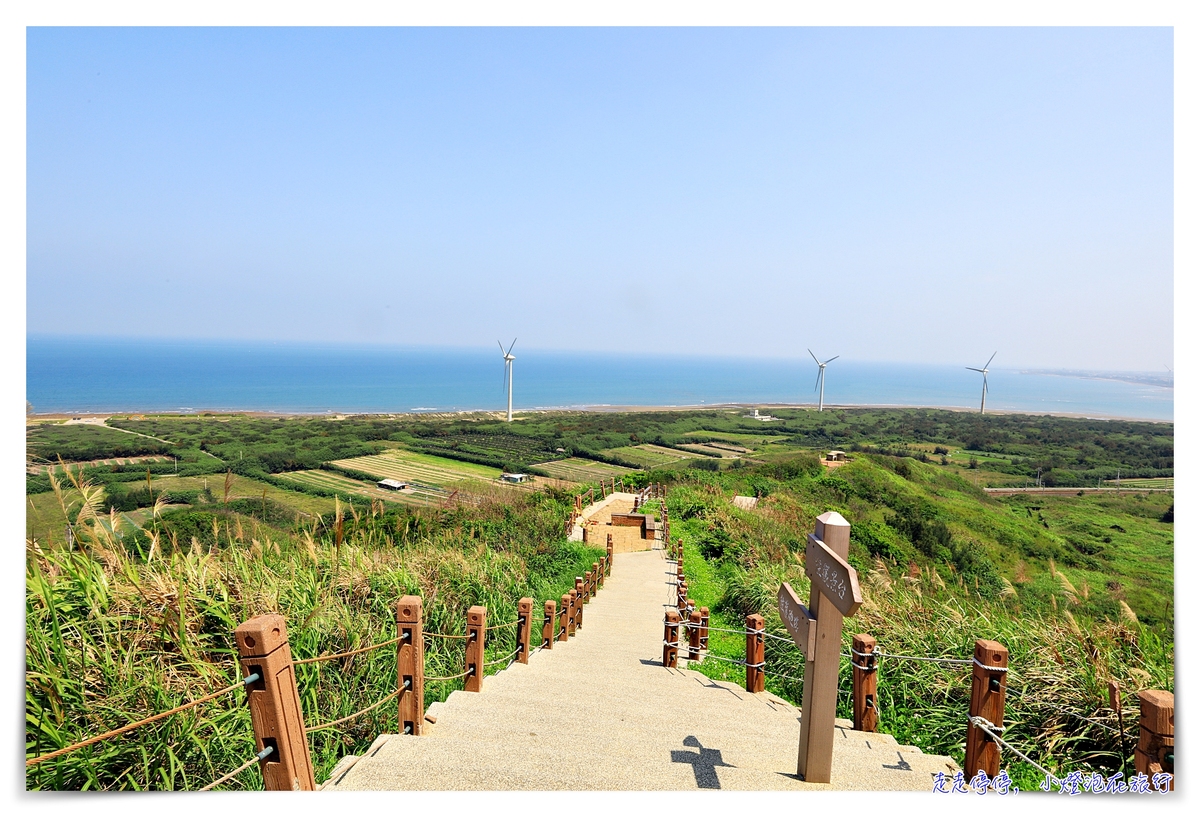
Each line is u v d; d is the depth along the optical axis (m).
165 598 3.74
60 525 3.81
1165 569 24.72
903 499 28.39
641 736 4.05
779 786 3.30
